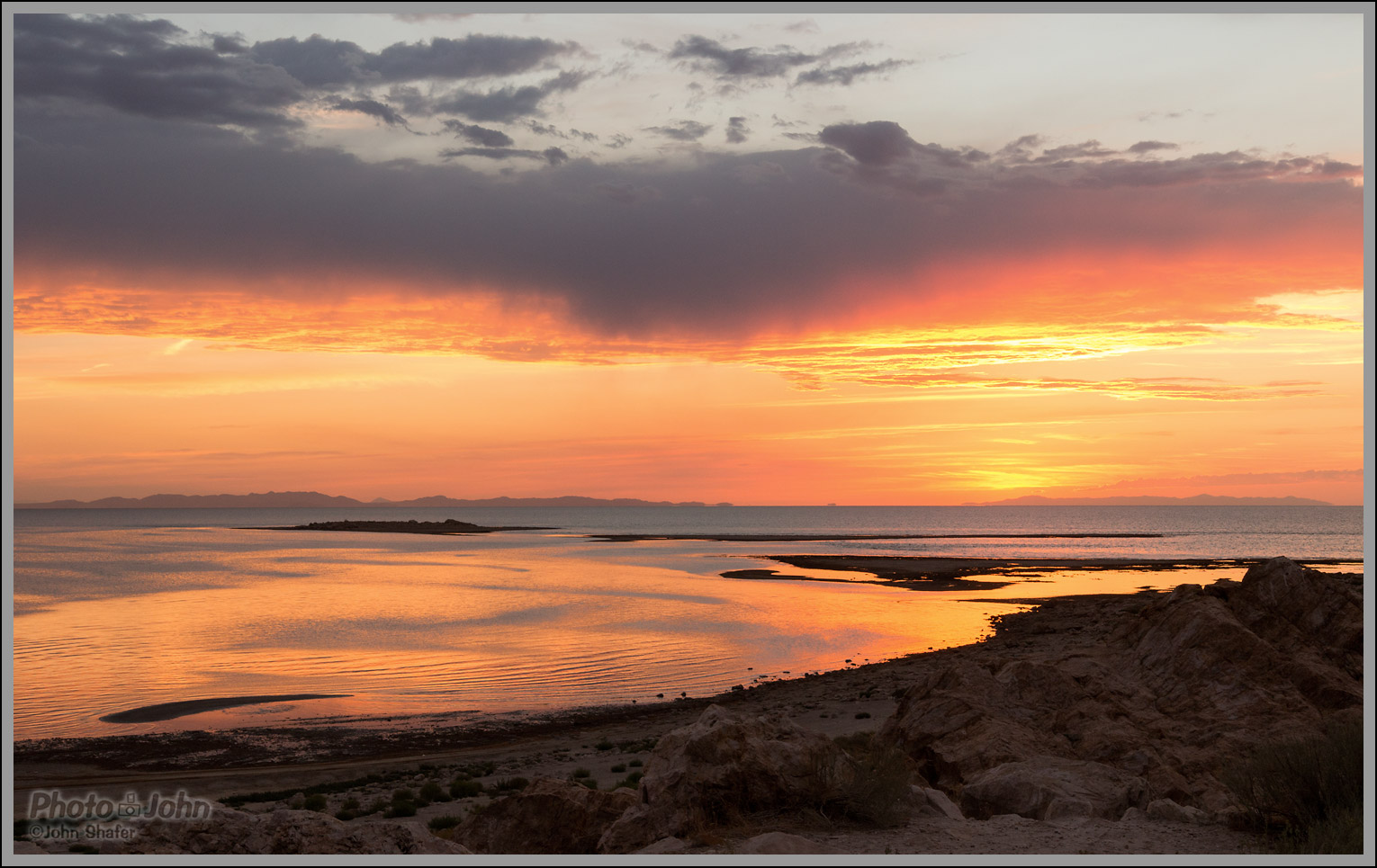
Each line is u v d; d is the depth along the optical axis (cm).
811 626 5650
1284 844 930
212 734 2925
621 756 2462
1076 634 4528
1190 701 1783
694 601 7156
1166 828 1046
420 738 2875
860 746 2088
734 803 1037
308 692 3700
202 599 7319
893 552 14100
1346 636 1988
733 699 3472
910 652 4650
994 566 10581
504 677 4019
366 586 8644
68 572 10344
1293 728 1609
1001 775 1248
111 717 3222
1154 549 14800
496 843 1154
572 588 8306
